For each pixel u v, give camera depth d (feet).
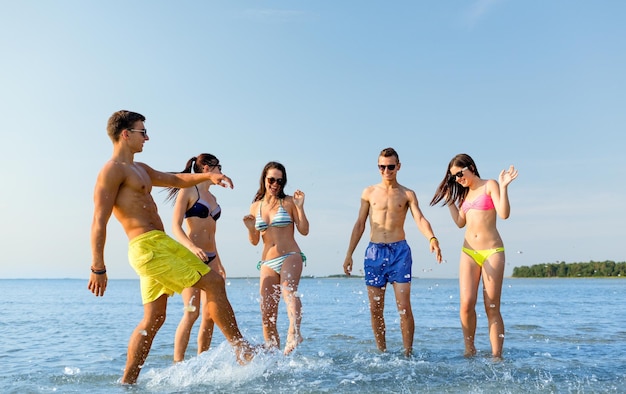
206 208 19.69
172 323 36.76
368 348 23.16
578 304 58.95
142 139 16.52
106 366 19.98
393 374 16.87
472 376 16.62
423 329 31.17
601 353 21.89
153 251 15.90
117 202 16.05
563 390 14.71
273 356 18.07
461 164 20.97
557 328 31.96
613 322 36.04
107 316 46.06
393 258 21.52
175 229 18.69
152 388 15.33
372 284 21.88
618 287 149.69
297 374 16.83
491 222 20.57
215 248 20.15
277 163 21.38
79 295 106.83
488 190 20.66
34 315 47.52
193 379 16.07
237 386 15.23
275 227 21.02
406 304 21.29
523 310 48.67
